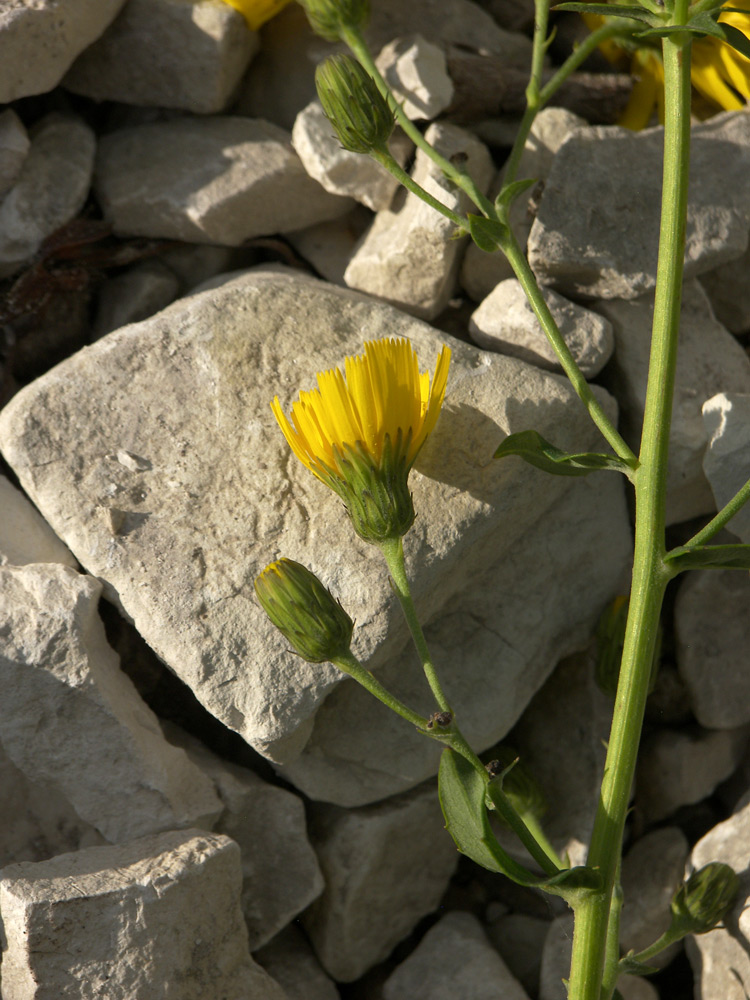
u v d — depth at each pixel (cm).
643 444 30
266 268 35
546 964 33
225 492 32
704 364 33
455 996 33
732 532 33
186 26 34
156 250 35
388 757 33
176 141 35
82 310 34
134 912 31
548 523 33
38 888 31
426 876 34
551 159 35
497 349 33
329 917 33
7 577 31
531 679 33
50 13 33
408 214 34
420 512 32
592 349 33
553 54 37
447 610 33
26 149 34
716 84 35
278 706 31
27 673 31
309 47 35
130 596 31
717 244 33
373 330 33
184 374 32
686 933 32
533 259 33
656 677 33
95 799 32
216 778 33
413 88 34
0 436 32
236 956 32
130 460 32
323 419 29
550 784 34
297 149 34
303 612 29
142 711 32
